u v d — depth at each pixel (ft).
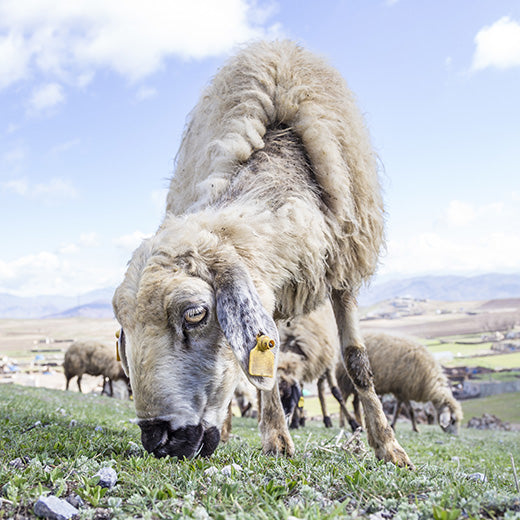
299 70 3.65
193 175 3.97
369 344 11.27
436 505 1.91
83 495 2.08
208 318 2.59
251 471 2.43
